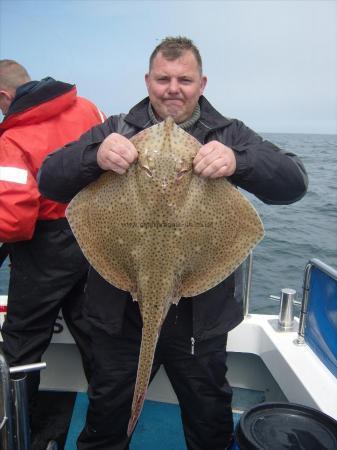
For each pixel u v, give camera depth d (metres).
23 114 3.03
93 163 2.13
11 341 3.27
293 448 1.97
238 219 2.14
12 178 2.91
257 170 2.16
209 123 2.41
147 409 3.69
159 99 2.33
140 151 2.07
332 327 2.73
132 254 2.15
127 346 2.52
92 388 2.64
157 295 2.11
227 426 2.67
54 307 3.26
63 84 3.19
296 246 9.94
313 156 37.62
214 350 2.49
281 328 3.28
